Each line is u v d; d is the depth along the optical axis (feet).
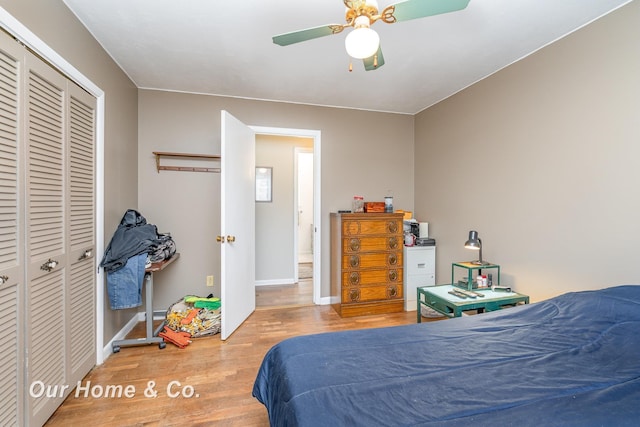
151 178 10.02
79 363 6.24
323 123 11.70
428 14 4.22
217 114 10.55
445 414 2.80
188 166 10.32
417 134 12.63
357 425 2.68
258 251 14.82
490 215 8.93
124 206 8.68
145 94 9.95
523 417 2.72
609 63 5.98
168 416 5.34
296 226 15.25
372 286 10.71
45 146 5.14
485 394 3.11
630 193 5.67
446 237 10.88
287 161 15.14
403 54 7.73
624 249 5.77
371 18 4.32
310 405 2.97
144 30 6.66
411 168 12.84
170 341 8.22
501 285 8.54
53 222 5.35
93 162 6.84
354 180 12.10
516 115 8.05
